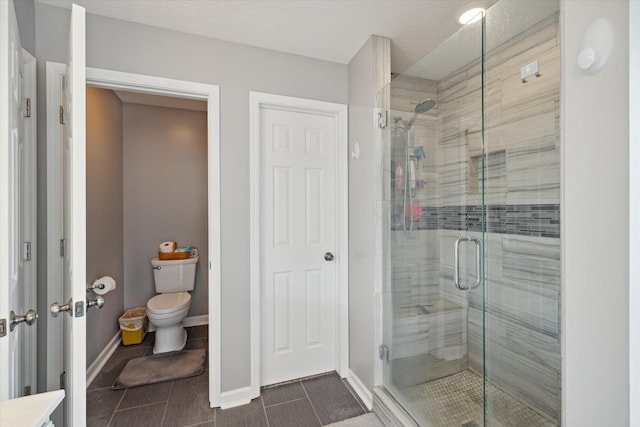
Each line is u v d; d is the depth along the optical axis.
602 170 0.69
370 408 1.80
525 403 1.56
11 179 1.00
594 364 0.71
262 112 2.03
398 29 1.75
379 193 1.83
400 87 1.79
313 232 2.17
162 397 1.89
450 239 1.83
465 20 1.69
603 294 0.69
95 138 2.31
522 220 1.51
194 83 1.77
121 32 1.63
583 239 0.73
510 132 1.52
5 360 0.94
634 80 0.63
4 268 0.95
